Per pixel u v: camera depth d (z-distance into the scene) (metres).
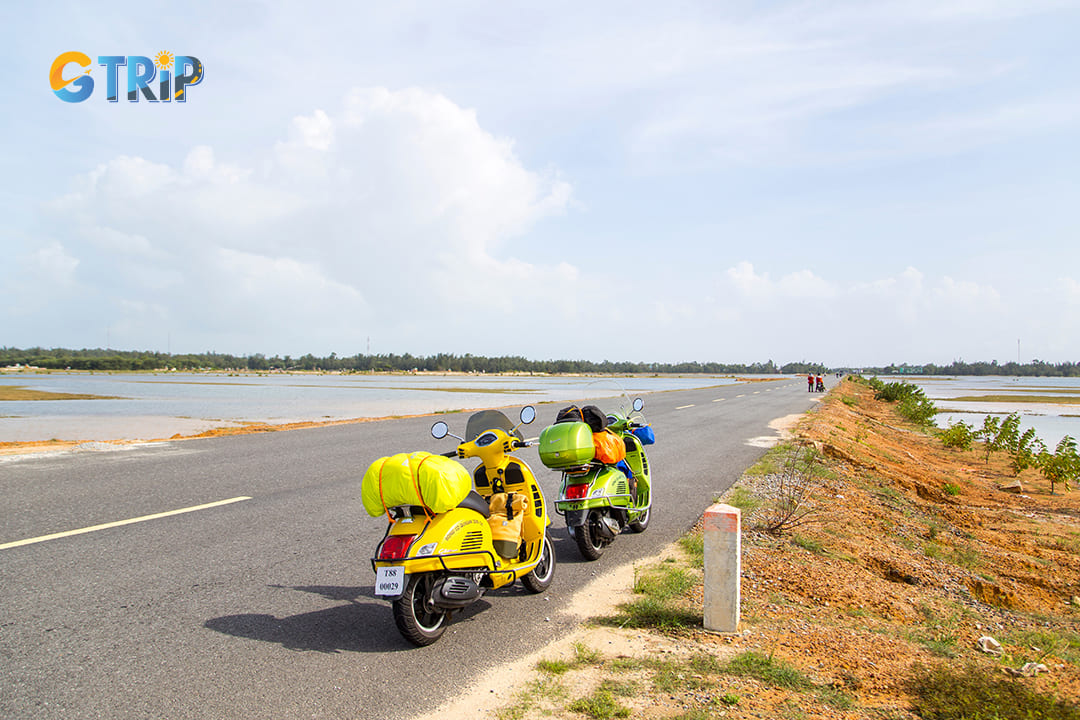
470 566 4.91
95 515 7.88
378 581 4.58
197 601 5.36
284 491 9.74
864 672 4.47
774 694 4.02
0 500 8.42
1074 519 12.40
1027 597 7.34
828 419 26.44
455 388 80.00
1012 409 56.16
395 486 4.57
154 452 13.09
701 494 10.70
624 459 7.98
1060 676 4.83
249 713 3.68
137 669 4.14
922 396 49.59
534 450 14.95
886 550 8.12
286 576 6.08
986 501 14.59
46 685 3.88
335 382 116.00
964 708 3.91
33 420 28.00
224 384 96.56
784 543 7.76
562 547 7.75
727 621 5.05
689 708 3.80
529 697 3.96
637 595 5.96
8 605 5.09
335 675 4.20
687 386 81.62
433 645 4.77
